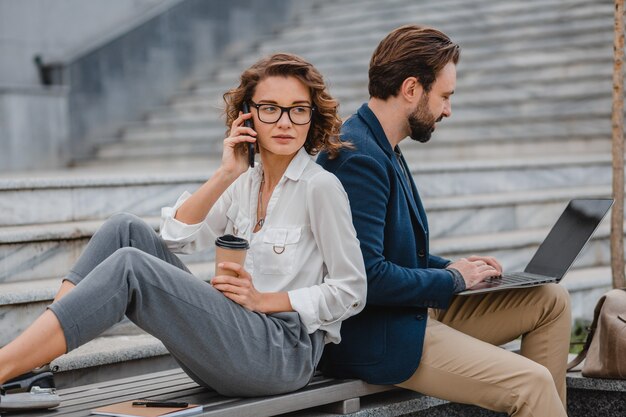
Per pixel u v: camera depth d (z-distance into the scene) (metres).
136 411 3.46
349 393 3.96
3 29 12.80
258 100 3.79
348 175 3.90
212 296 3.51
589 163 9.20
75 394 3.90
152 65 14.04
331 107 3.86
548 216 8.24
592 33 12.15
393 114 4.07
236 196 4.01
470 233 7.73
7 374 3.23
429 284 3.91
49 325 3.27
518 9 13.38
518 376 3.89
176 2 14.35
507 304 4.33
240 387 3.66
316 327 3.76
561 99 11.27
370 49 13.62
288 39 15.23
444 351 4.00
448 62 4.03
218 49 15.09
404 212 4.04
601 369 4.49
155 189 6.83
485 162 8.50
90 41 13.23
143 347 4.86
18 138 12.09
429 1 14.61
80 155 12.96
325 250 3.76
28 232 5.63
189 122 12.96
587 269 7.41
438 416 4.42
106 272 3.36
